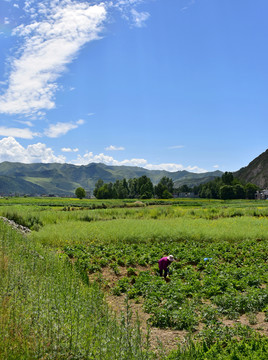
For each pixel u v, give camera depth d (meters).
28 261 11.41
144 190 138.25
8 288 7.95
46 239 19.91
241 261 16.22
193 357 5.99
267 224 28.23
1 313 6.73
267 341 6.59
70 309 7.27
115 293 11.59
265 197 133.38
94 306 7.71
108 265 15.70
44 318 6.52
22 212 30.91
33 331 6.36
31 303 7.11
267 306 8.94
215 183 158.00
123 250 18.25
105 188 137.62
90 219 35.44
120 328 6.42
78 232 21.95
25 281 8.31
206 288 11.02
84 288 9.84
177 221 30.27
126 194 151.88
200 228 24.47
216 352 6.12
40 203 73.75
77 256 16.28
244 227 25.70
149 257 16.62
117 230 22.61
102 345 5.76
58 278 10.19
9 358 5.34
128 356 5.46
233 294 10.03
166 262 13.38
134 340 6.02
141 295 11.34
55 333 6.14
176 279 12.65
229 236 22.62
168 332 7.93
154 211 40.72
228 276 12.16
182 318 8.19
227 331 7.23
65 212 37.50
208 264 14.82
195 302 9.76
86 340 6.04
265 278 12.16
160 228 23.56
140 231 22.52
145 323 8.59
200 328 8.05
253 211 42.72
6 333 6.03
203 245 20.36
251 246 19.70
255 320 8.31
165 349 6.71
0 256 11.24
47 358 5.61
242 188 136.12
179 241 22.16
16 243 14.59
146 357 5.61
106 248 18.56
